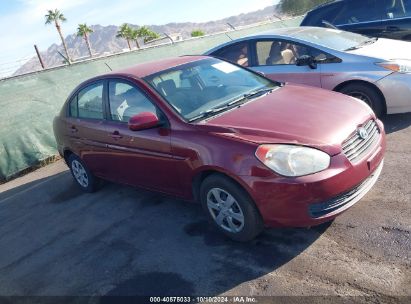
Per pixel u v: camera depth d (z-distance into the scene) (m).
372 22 8.56
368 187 3.50
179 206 4.78
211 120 3.83
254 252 3.59
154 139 4.07
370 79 5.62
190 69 4.70
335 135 3.36
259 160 3.26
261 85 4.69
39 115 8.37
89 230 4.80
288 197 3.19
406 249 3.19
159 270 3.67
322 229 3.69
